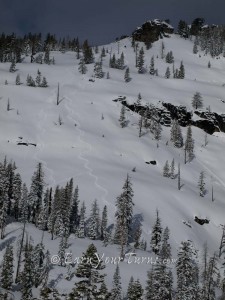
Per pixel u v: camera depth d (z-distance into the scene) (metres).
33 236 88.88
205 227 126.88
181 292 65.56
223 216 133.50
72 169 141.88
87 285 50.16
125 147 169.00
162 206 124.50
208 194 151.75
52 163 147.50
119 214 91.94
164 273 62.97
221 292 85.12
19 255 68.69
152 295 61.47
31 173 135.12
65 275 69.56
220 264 103.06
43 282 65.38
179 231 114.06
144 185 134.12
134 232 106.56
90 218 104.38
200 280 86.12
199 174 166.62
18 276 67.19
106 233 97.44
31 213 108.75
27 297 59.16
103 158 158.25
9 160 147.88
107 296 50.94
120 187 129.00
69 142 165.88
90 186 126.81
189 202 133.88
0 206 90.31
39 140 165.88
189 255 69.12
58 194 102.75
